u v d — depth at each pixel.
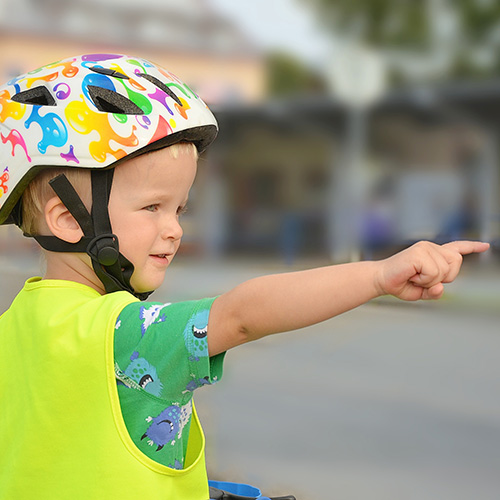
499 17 45.00
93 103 1.90
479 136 27.34
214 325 1.70
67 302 1.89
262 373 6.95
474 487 4.16
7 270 17.75
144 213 1.94
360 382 6.64
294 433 5.11
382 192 28.73
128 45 45.62
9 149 1.95
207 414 5.57
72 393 1.78
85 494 1.75
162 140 1.91
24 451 1.82
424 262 1.59
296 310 1.64
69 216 1.94
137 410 1.77
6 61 41.94
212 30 46.41
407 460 4.62
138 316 1.76
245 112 27.73
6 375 1.92
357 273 1.64
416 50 45.97
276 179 32.59
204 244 29.73
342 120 28.27
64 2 43.22
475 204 26.72
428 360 7.64
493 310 11.23
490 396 6.20
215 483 2.75
